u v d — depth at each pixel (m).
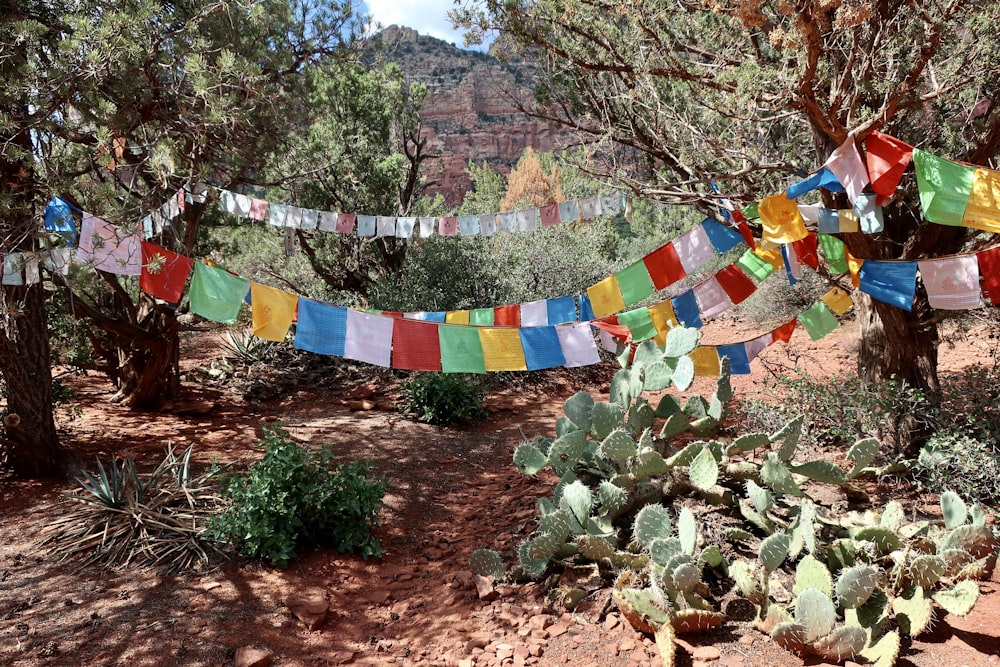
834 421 6.04
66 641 3.75
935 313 5.78
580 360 4.52
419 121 13.46
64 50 4.34
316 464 5.17
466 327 4.43
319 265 12.46
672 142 6.30
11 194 4.76
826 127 4.37
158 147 4.93
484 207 18.30
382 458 7.28
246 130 6.05
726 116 5.41
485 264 12.08
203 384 10.20
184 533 4.96
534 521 5.29
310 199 11.79
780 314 12.84
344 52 7.08
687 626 3.56
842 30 4.56
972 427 5.39
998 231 3.59
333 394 10.14
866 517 4.43
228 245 12.45
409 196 13.20
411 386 9.00
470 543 5.21
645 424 4.93
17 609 4.09
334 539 5.11
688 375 4.60
